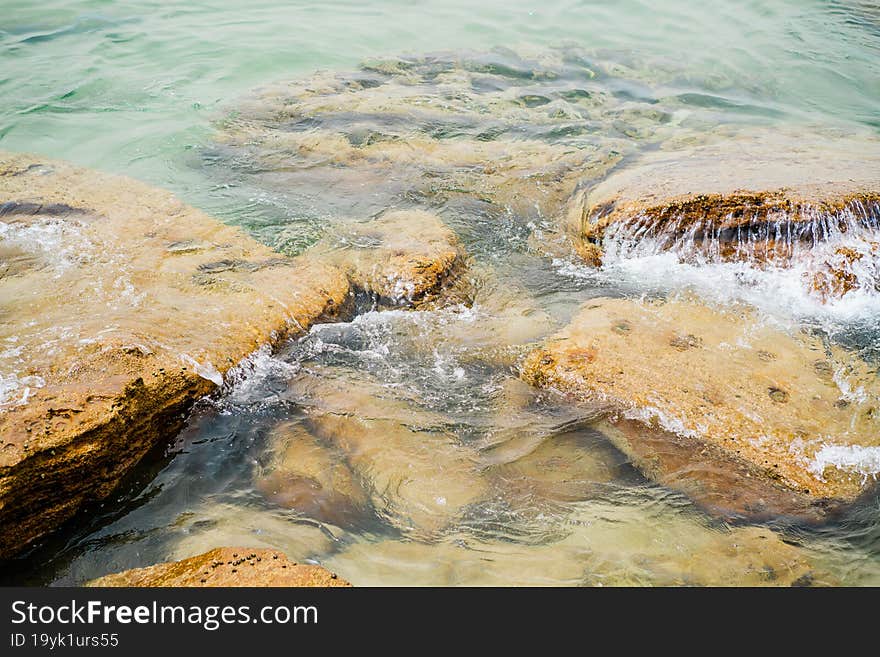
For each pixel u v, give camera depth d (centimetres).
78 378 416
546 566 392
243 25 836
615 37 845
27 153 593
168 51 759
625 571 392
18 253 497
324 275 503
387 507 409
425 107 683
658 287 519
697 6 923
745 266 527
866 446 431
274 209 566
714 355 469
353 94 699
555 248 548
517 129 659
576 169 605
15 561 388
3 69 702
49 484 389
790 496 418
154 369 428
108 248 507
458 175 600
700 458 430
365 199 578
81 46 751
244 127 654
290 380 456
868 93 726
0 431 387
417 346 479
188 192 583
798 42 820
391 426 438
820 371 463
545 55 788
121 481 411
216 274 496
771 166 572
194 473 418
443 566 390
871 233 526
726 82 741
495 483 419
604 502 415
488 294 514
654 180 561
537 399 455
